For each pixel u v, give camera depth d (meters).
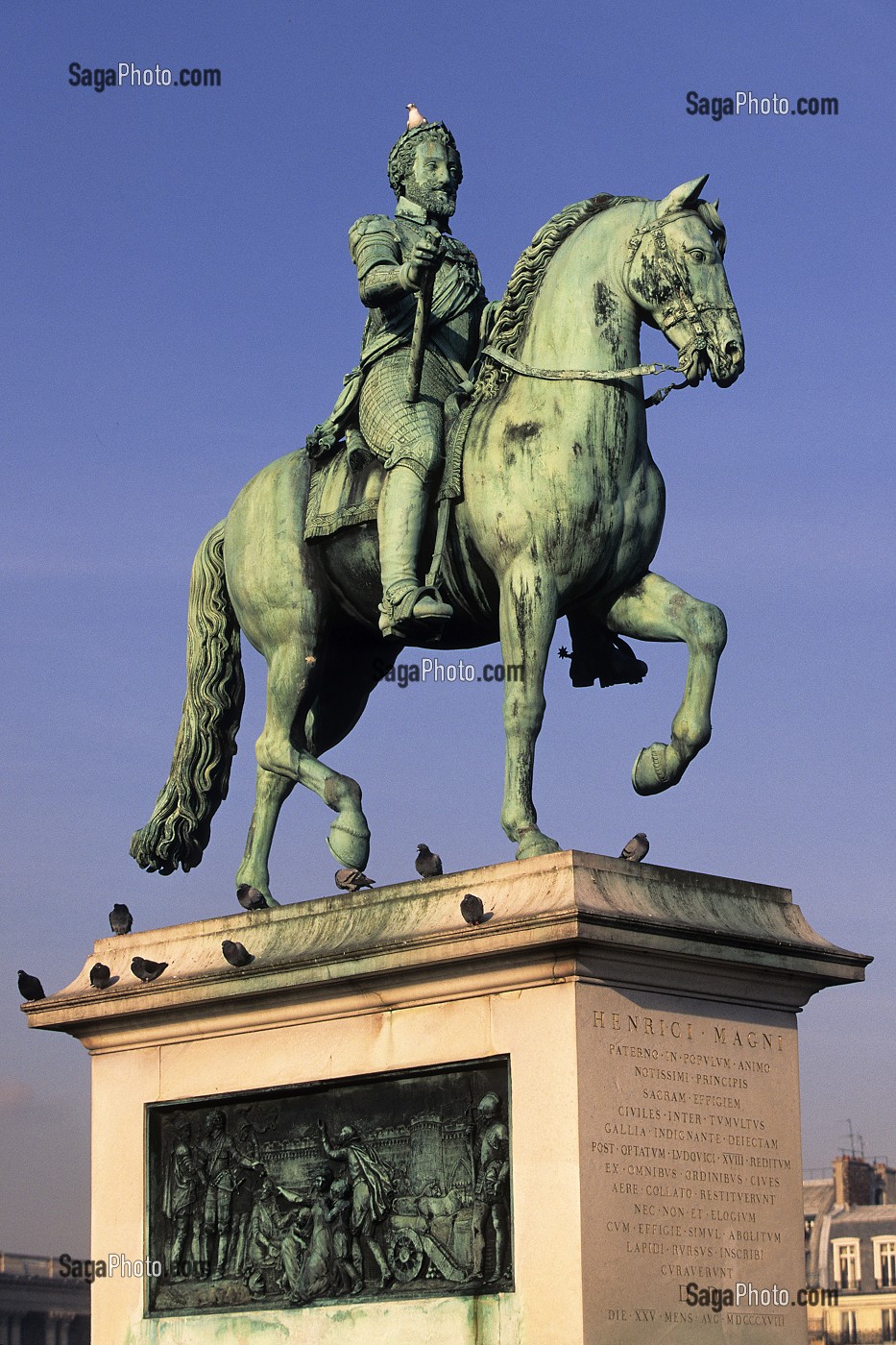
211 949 11.12
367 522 11.35
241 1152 10.85
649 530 10.75
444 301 11.55
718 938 9.87
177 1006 11.03
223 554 12.35
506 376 10.96
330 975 10.35
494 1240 9.70
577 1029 9.52
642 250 10.61
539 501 10.55
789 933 10.31
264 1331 10.45
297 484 11.92
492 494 10.70
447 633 11.59
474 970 9.88
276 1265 10.57
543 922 9.48
